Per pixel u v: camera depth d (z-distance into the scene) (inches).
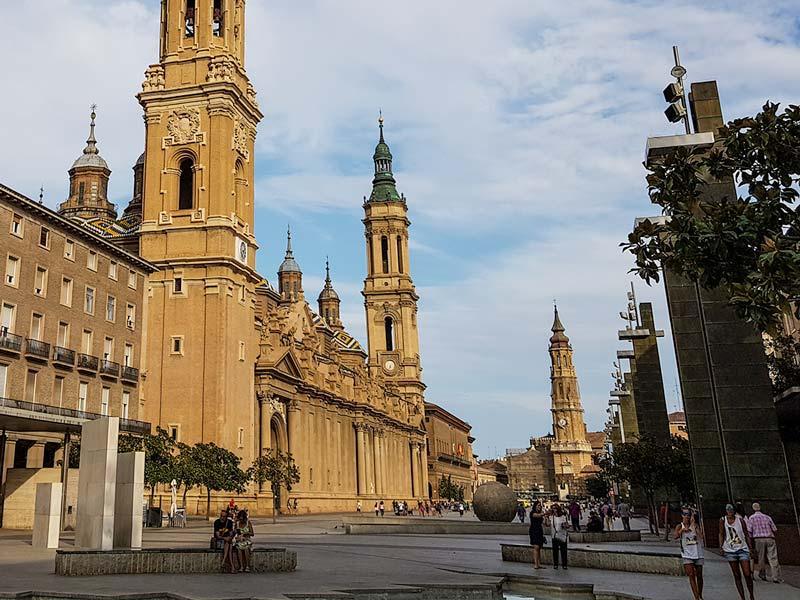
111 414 2118.6
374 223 5398.6
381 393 4667.8
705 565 881.5
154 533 1513.3
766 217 487.5
